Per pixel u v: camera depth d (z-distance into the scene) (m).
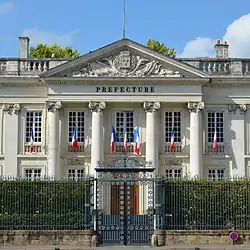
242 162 48.16
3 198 29.39
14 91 48.06
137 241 28.41
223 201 29.59
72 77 46.31
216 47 52.41
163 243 27.81
